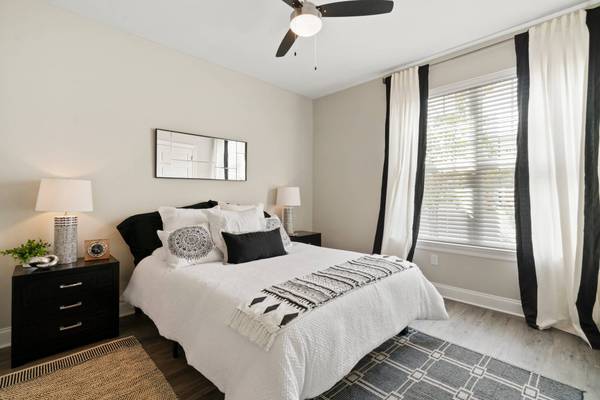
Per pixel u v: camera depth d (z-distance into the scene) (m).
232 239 2.33
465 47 2.90
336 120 4.20
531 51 2.47
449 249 3.07
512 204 2.70
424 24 2.52
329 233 4.31
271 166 3.92
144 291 2.23
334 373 1.40
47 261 2.01
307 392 1.29
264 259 2.41
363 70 3.46
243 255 2.30
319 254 2.60
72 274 2.03
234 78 3.47
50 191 2.02
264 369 1.22
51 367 1.82
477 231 2.92
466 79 2.93
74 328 2.04
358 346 1.55
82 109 2.41
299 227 4.35
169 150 2.90
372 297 1.73
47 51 2.24
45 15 2.23
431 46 2.90
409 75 3.27
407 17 2.41
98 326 2.15
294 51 3.00
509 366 1.85
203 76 3.18
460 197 3.03
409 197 3.23
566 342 2.15
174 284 1.94
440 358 1.95
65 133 2.33
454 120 3.06
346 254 2.60
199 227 2.43
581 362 1.89
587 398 1.56
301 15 1.83
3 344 2.08
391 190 3.42
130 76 2.67
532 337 2.23
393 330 1.82
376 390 1.63
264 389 1.18
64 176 2.33
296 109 4.25
